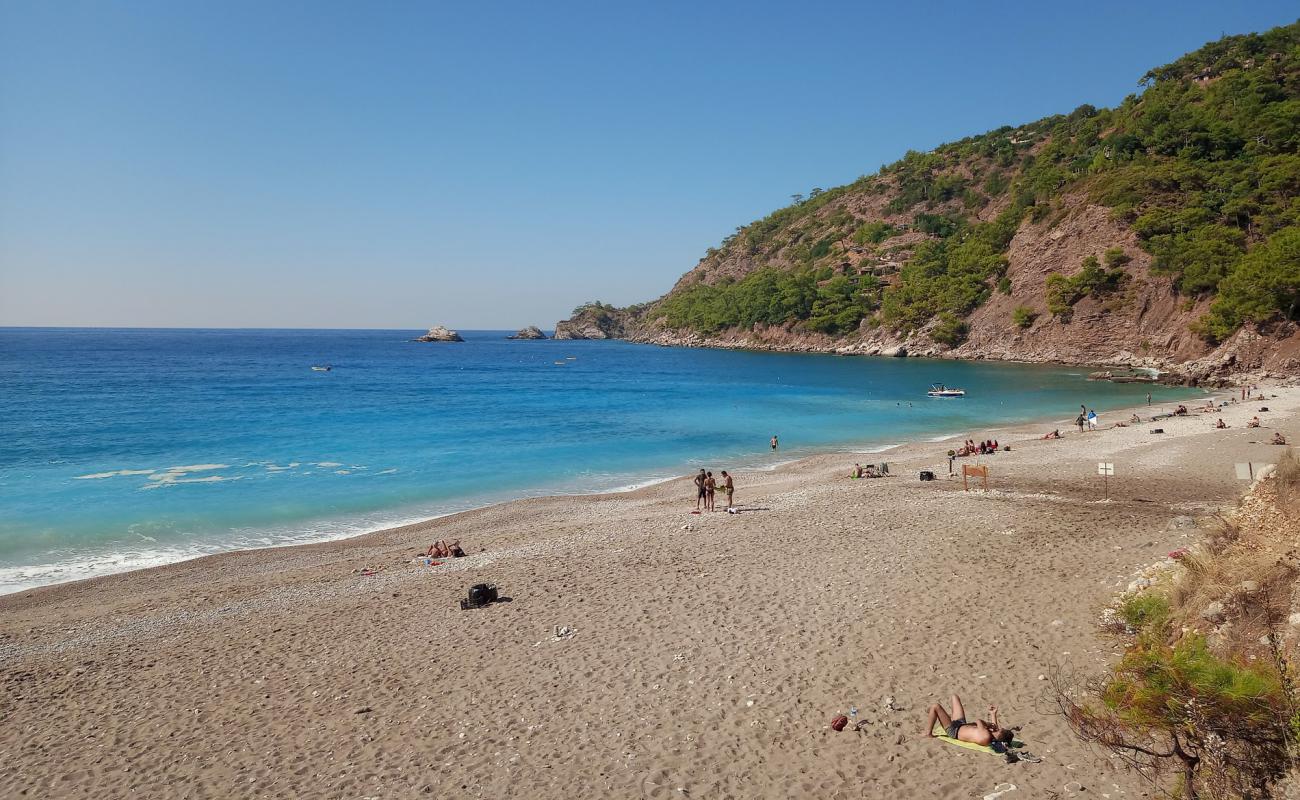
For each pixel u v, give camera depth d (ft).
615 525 83.10
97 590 66.33
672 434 168.76
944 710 33.53
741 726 34.58
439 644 48.24
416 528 88.28
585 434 167.73
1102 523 68.74
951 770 29.43
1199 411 182.29
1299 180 345.92
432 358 579.07
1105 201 421.18
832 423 188.55
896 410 217.97
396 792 30.78
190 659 48.32
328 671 44.88
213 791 31.89
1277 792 22.21
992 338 465.06
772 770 30.68
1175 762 26.35
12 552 78.07
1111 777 27.50
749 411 216.33
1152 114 467.93
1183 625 35.73
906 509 81.20
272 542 83.05
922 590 52.08
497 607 54.95
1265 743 23.32
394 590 61.26
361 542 82.17
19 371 360.28
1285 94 428.97
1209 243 336.70
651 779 30.55
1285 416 156.76
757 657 42.37
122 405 215.72
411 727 36.76
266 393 262.47
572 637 47.70
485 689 40.73
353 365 465.88
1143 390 268.41
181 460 129.39
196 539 83.82
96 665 47.96
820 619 47.73
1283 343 274.36
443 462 131.54
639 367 465.47
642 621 49.80
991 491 90.84
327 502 101.50
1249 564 36.29
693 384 324.19
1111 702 27.66
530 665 43.65
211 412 201.46
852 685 37.93
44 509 95.04
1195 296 347.77
